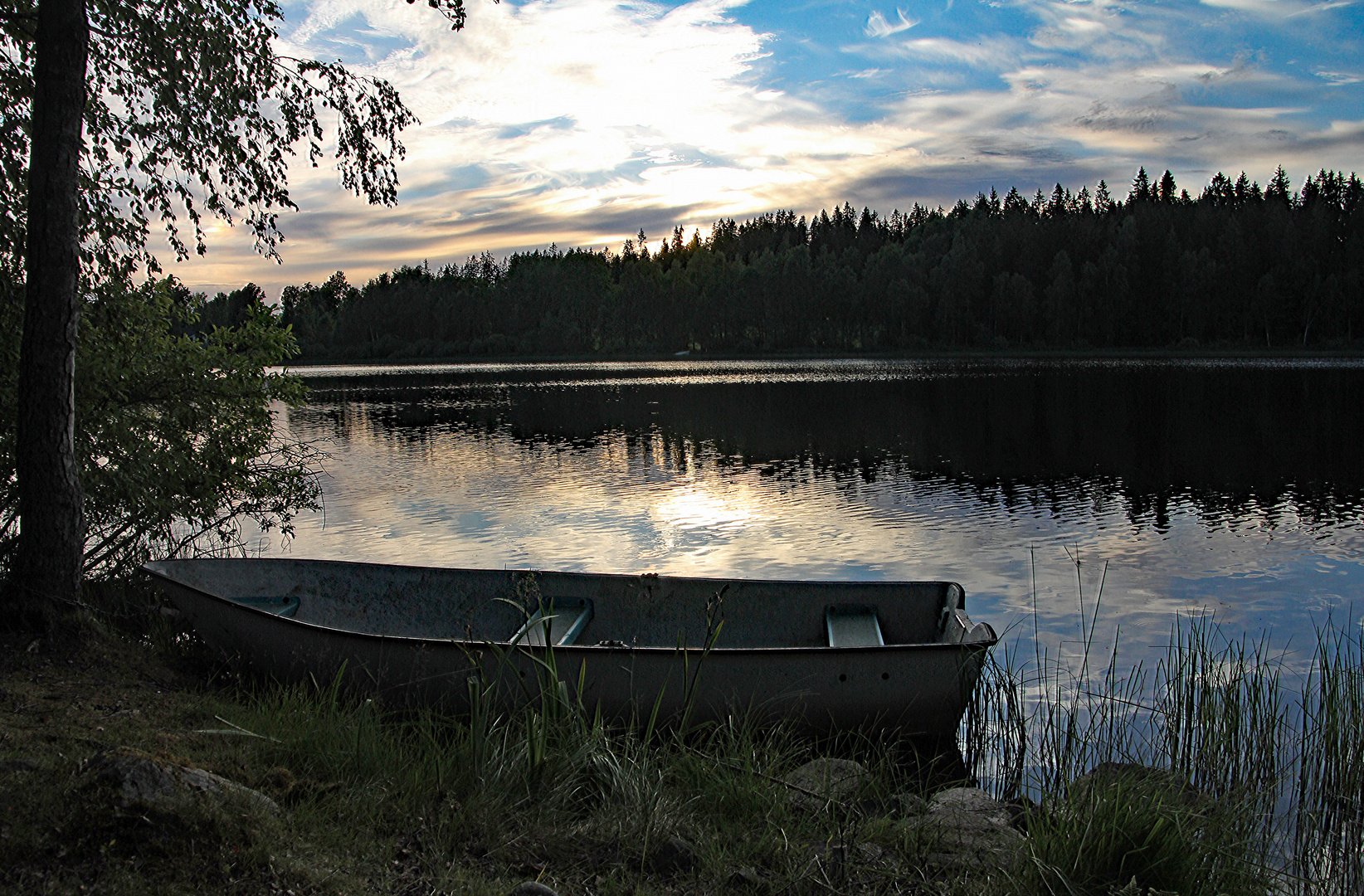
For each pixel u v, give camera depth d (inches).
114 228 313.3
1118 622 364.8
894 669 242.2
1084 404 1382.9
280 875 129.1
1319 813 206.7
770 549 501.7
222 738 188.5
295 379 379.6
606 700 240.7
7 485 298.7
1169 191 6053.2
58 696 211.6
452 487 720.3
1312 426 1042.1
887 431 1087.0
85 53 254.5
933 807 194.1
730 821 178.4
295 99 327.3
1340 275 3587.6
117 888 117.3
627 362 3978.8
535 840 157.2
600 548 506.9
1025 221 4845.0
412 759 189.8
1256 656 254.1
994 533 539.8
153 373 343.9
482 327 5610.2
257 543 513.7
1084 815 163.9
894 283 4291.3
